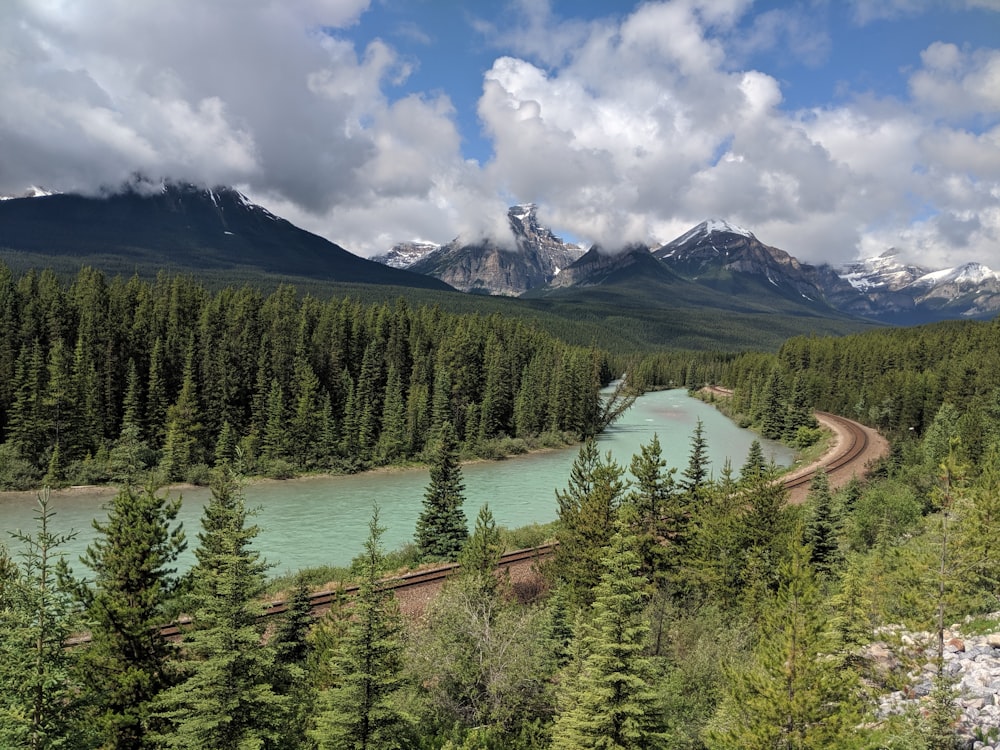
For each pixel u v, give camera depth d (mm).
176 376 103875
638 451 117562
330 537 63031
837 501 59844
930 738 16375
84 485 81375
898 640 22281
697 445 47000
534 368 147750
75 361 93062
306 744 21953
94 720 20312
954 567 22500
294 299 149125
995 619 24781
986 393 118438
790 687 17453
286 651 31578
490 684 25656
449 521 54438
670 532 39938
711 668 26344
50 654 17828
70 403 87375
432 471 55531
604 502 38938
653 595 32500
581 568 37344
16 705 16953
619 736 18609
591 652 22453
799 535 21125
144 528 23891
